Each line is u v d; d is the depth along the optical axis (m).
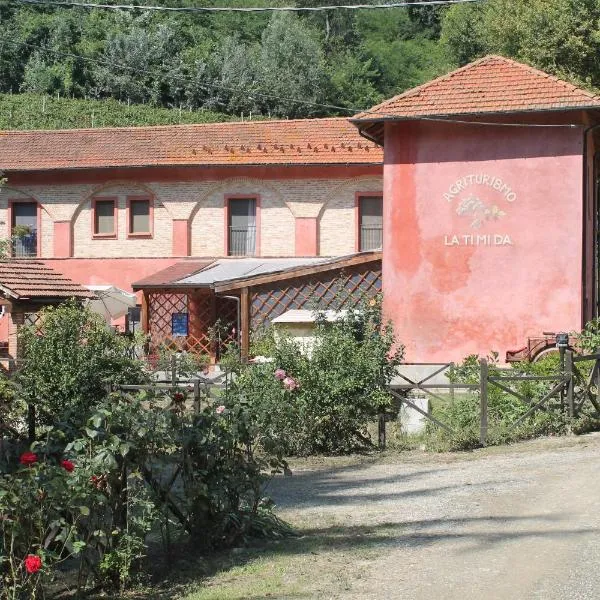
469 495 11.91
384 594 7.85
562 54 43.78
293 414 15.79
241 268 36.12
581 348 19.81
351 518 11.00
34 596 7.63
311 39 77.19
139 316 38.28
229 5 86.19
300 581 8.37
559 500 11.16
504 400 16.88
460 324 26.16
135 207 38.72
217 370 30.48
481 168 26.12
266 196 37.50
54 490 7.75
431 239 26.42
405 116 26.06
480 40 62.44
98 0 80.44
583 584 7.80
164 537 9.44
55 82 71.31
